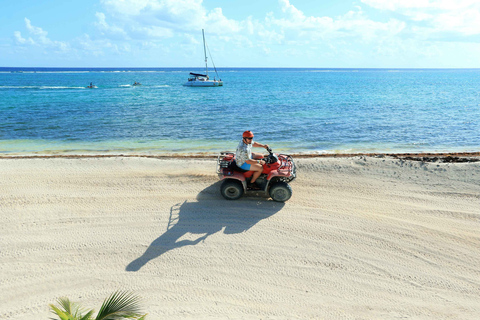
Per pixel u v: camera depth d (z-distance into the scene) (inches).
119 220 252.4
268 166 267.3
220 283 187.8
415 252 215.3
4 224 244.8
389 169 343.6
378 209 269.1
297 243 224.5
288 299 176.4
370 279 191.8
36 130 653.3
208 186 311.1
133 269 198.4
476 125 730.2
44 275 192.7
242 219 254.1
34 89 2049.7
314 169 348.2
